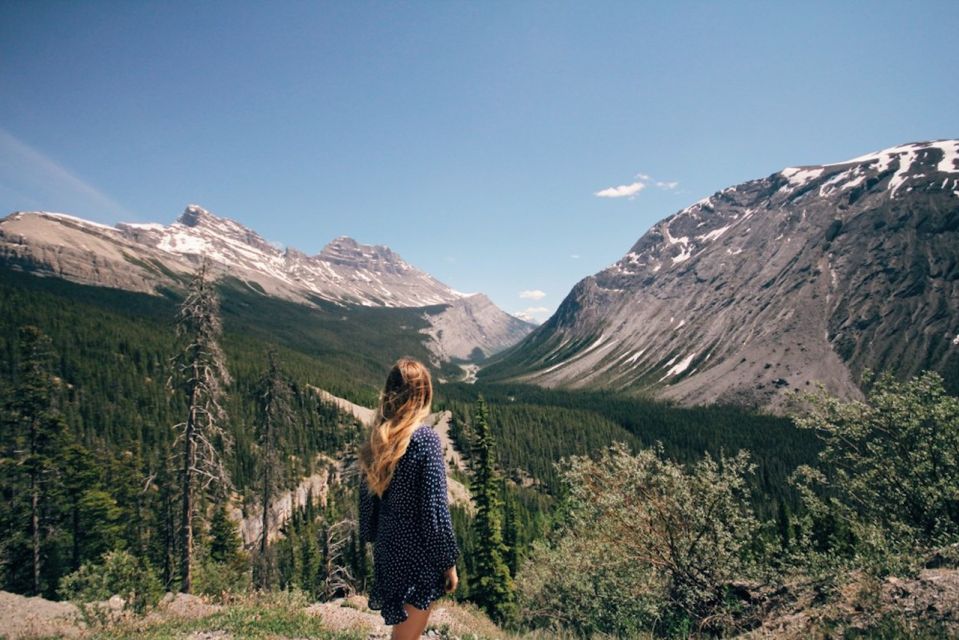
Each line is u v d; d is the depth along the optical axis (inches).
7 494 1284.4
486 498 1336.1
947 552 316.2
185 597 511.5
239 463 2856.8
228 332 7696.9
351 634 316.8
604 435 5880.9
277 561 1542.8
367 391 7012.8
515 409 6614.2
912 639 206.1
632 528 417.1
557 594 498.0
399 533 136.1
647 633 358.0
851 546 374.6
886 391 464.1
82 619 406.9
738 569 390.6
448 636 300.5
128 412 3951.8
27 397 1278.3
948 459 416.2
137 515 1724.9
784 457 5049.2
